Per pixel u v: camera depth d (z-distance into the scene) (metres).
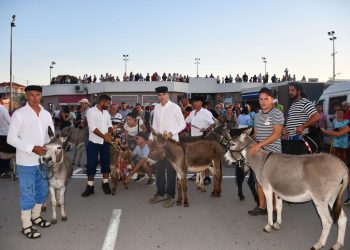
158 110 6.38
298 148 5.36
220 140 7.30
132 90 34.41
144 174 8.13
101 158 6.94
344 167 3.99
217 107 14.09
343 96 10.24
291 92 5.54
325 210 3.99
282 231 4.75
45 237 4.51
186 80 37.44
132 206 6.01
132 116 8.10
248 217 5.38
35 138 4.50
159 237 4.52
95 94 35.69
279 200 4.80
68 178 5.33
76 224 5.03
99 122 6.81
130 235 4.59
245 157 5.00
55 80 39.16
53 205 5.04
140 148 7.78
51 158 4.48
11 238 4.47
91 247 4.19
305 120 5.39
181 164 5.94
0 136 7.73
